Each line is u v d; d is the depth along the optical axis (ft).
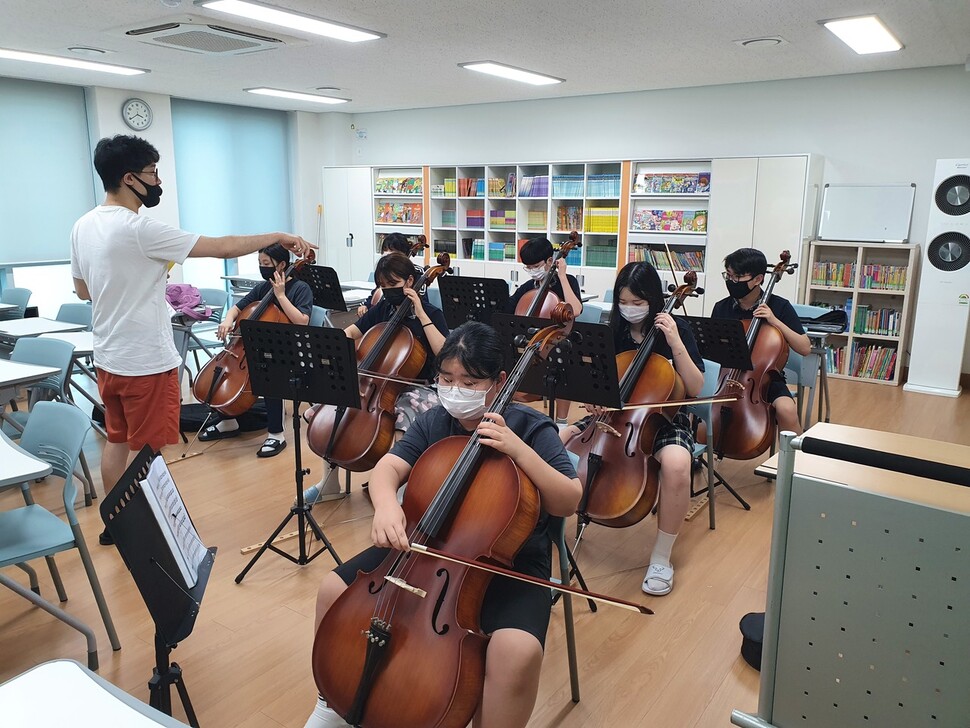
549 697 6.08
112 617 7.25
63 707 2.98
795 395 14.92
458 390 5.16
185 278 25.34
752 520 9.77
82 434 6.34
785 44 14.76
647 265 8.30
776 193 18.48
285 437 13.05
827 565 3.55
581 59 16.51
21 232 20.51
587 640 6.95
